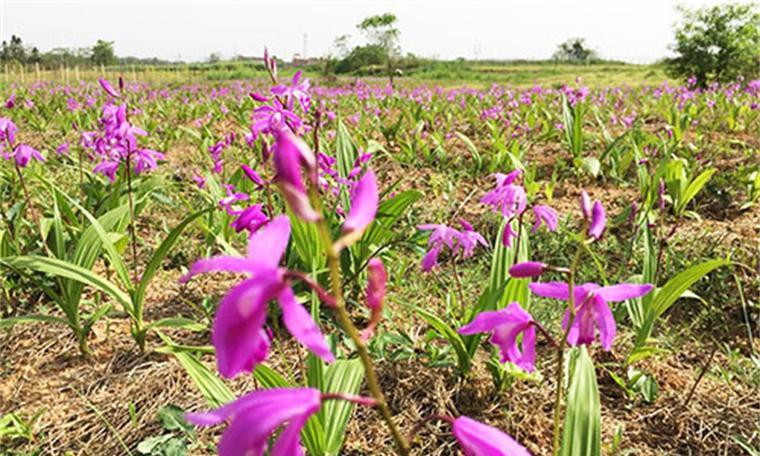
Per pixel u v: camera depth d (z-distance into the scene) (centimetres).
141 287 297
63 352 312
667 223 470
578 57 6988
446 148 788
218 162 519
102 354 311
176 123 1137
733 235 437
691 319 350
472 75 4172
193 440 243
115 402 274
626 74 3581
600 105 1243
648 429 256
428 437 248
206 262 85
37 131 1017
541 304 329
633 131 682
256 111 286
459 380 274
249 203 405
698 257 401
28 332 330
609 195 559
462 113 1203
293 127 288
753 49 2631
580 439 171
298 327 81
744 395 277
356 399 93
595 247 426
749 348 320
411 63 5088
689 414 261
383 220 345
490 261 418
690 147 628
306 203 74
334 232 341
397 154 716
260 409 85
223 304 81
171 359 303
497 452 98
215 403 214
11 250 367
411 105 1244
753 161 607
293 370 293
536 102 1223
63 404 275
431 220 486
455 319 313
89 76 3722
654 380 271
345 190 356
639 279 315
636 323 306
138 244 439
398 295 365
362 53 4881
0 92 1900
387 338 288
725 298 354
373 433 251
